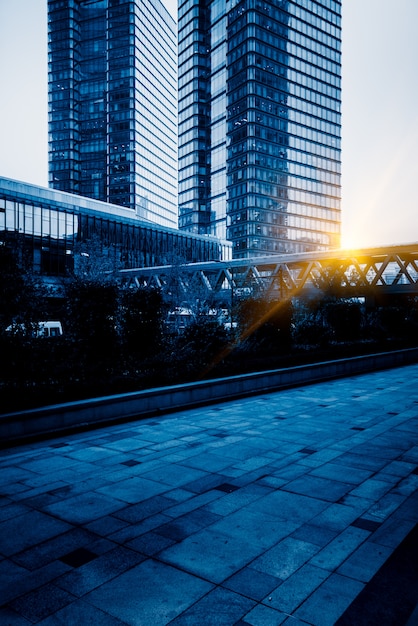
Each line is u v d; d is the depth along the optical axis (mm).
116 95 129875
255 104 111500
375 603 3822
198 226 129875
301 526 5277
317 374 17156
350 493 6273
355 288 42906
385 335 30781
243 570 4352
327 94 127750
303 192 121500
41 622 3611
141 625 3568
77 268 50031
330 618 3633
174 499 6117
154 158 142375
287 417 11195
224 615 3684
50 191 65625
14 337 11008
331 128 128875
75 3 140500
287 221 117562
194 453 8227
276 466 7473
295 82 119562
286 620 3617
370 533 5090
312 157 123938
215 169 126750
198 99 131250
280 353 19656
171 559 4562
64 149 139625
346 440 9039
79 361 12938
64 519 5523
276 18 115062
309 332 23812
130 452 8344
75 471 7305
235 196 115812
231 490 6418
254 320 20312
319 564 4449
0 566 4473
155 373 12977
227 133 118250
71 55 139750
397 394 14312
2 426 8703
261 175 113000
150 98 140250
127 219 76562
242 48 113125
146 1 137625
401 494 6223
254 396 14219
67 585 4125
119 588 4074
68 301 14086
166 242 84250
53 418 9492
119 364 13914
